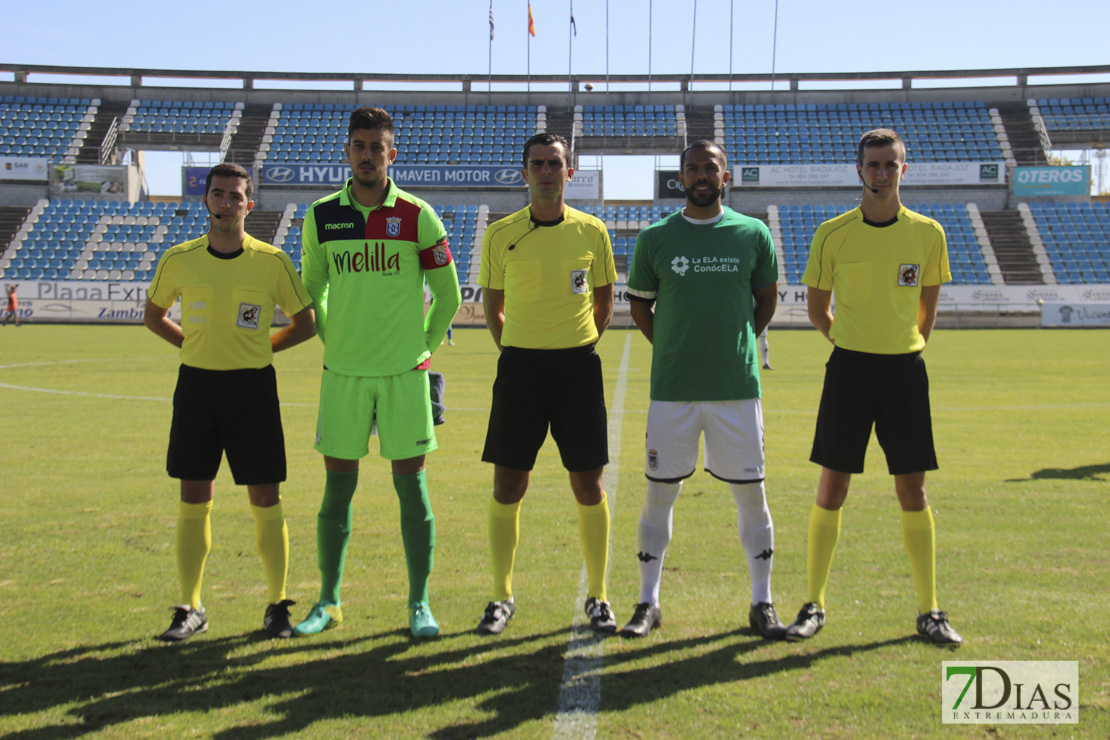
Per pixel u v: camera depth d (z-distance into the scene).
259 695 2.86
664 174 34.88
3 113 36.06
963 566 4.21
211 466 3.50
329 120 37.88
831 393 3.53
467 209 34.47
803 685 2.93
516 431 3.61
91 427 8.62
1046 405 10.41
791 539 4.73
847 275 3.51
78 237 31.97
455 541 4.71
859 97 38.38
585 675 3.01
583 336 3.64
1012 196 33.91
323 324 3.82
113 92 37.66
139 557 4.36
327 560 3.55
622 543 4.69
